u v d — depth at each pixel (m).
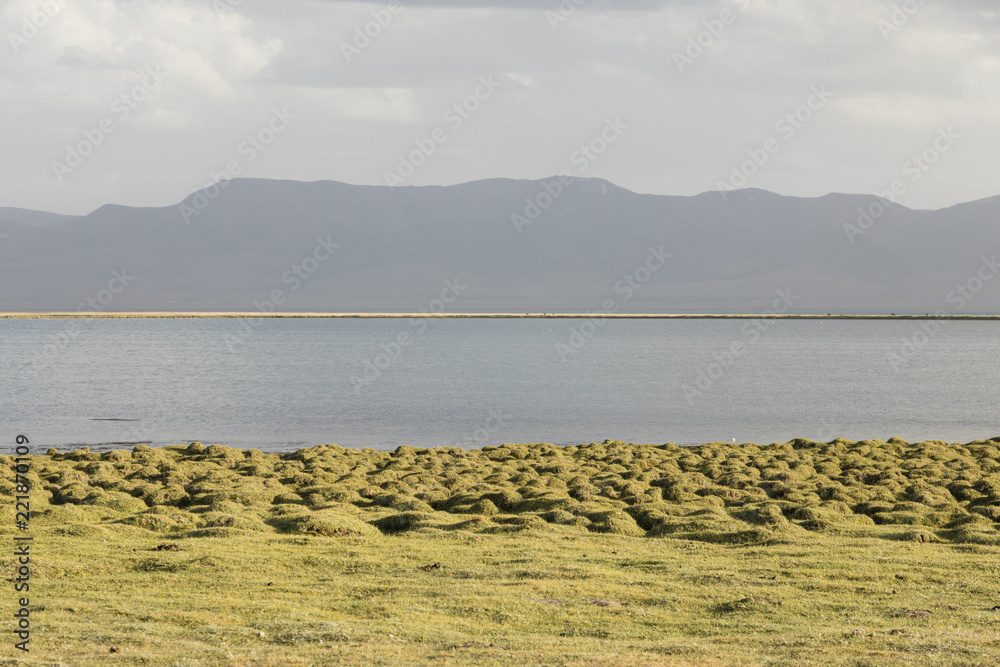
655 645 25.55
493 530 43.50
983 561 36.41
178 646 24.30
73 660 22.70
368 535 42.22
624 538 42.06
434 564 35.44
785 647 25.27
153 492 52.00
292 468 63.91
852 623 28.36
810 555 37.75
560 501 49.91
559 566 35.16
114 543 38.03
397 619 27.92
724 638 26.50
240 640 25.20
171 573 33.16
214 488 54.28
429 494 53.50
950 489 55.53
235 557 35.44
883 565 35.62
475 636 26.44
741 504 51.41
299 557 35.84
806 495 52.62
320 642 25.08
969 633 26.70
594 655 24.22
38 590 30.45
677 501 51.91
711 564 36.00
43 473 60.00
